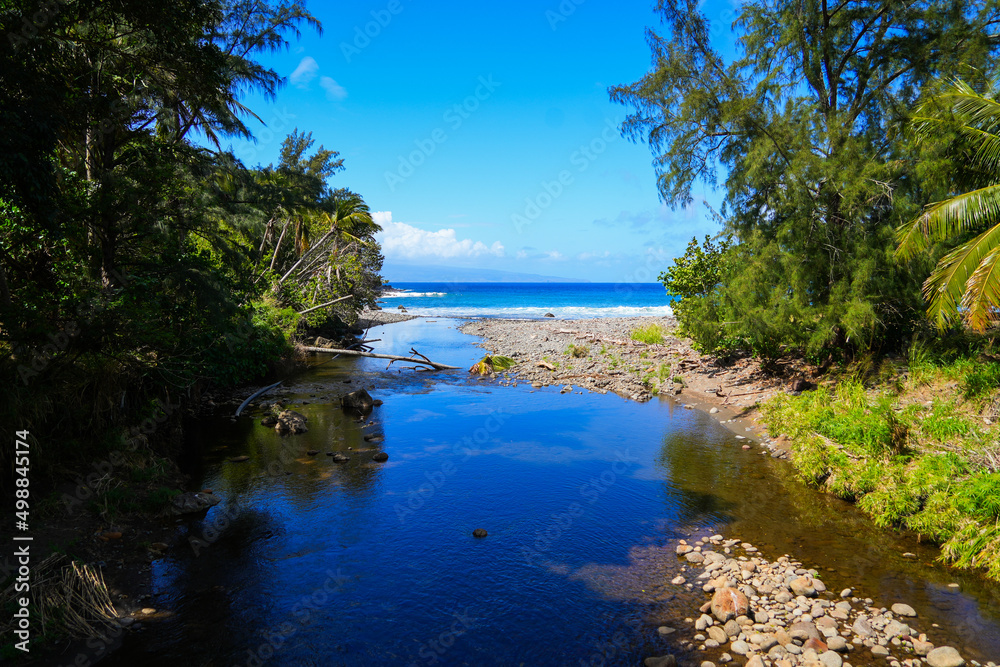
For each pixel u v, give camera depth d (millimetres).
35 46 7336
